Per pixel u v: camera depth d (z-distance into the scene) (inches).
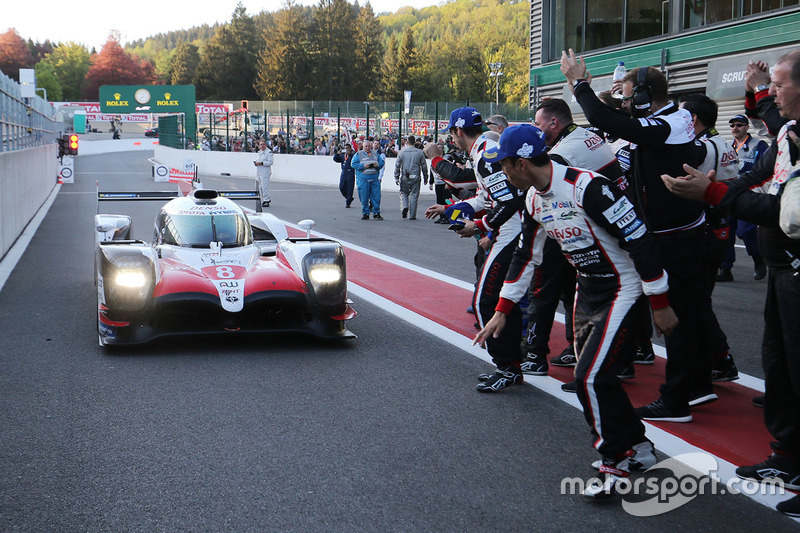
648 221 159.6
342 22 4434.1
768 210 117.6
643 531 116.1
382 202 818.8
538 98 778.8
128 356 211.0
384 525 116.8
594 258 132.9
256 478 133.1
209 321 222.1
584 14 707.4
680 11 600.4
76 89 6348.4
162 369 199.0
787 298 125.3
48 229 530.3
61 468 136.4
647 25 639.1
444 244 463.2
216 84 4874.5
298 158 1240.2
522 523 118.1
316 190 984.9
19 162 512.4
